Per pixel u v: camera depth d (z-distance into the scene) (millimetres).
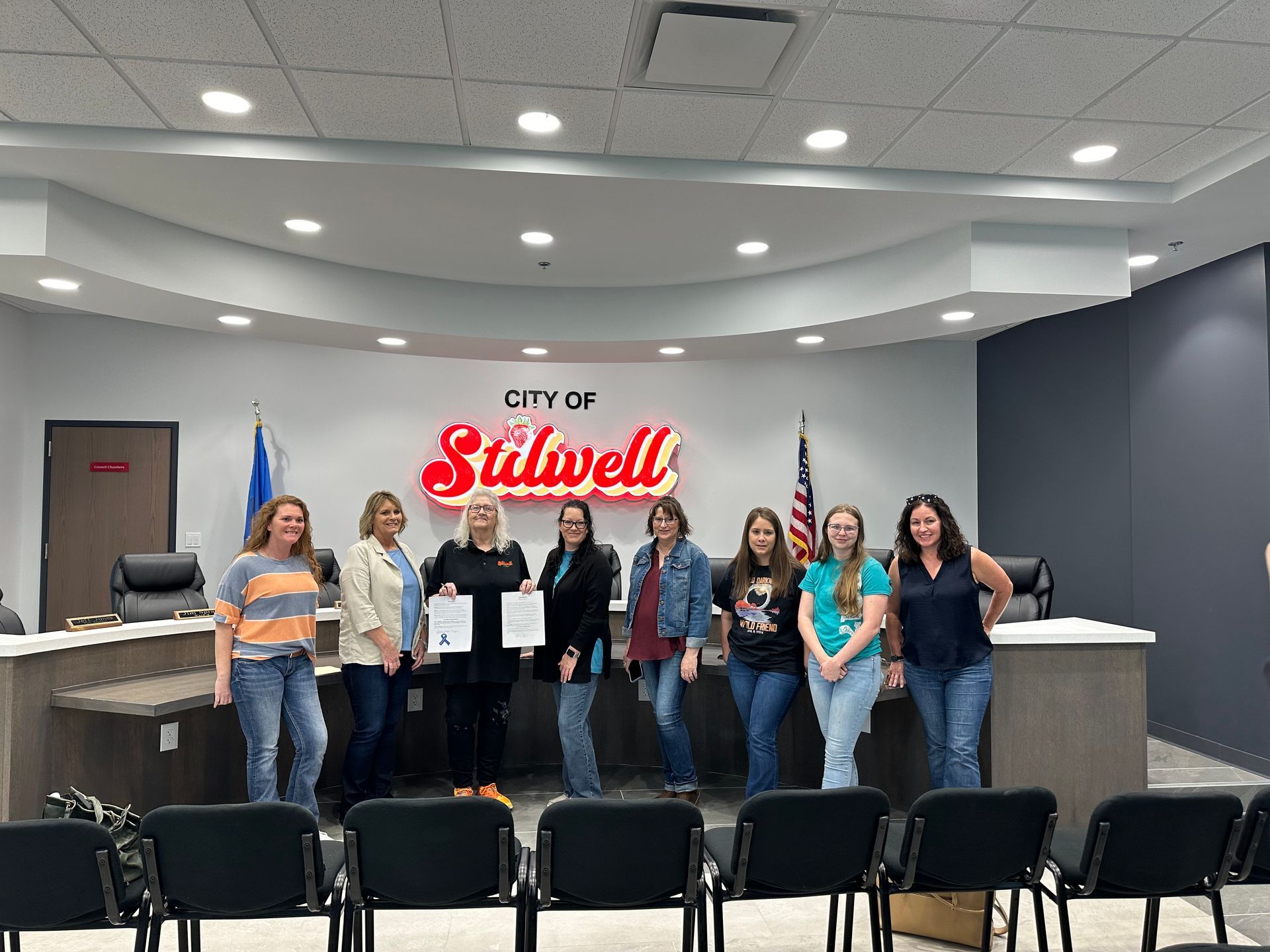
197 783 4105
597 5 2645
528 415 7418
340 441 7223
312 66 3000
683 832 2230
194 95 3213
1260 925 3117
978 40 2846
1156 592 5555
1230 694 4980
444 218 4324
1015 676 3844
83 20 2701
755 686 3777
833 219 4312
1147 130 3518
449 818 2191
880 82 3123
